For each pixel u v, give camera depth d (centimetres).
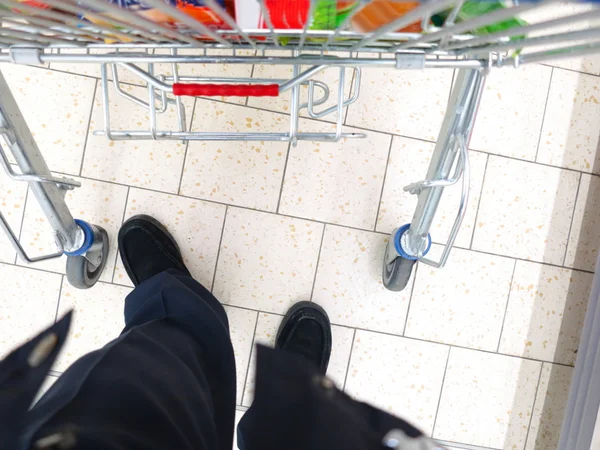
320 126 130
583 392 123
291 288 132
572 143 133
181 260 127
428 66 63
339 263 132
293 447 53
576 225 134
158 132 88
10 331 129
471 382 135
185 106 128
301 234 132
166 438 60
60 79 127
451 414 135
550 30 118
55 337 62
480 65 62
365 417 61
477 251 133
